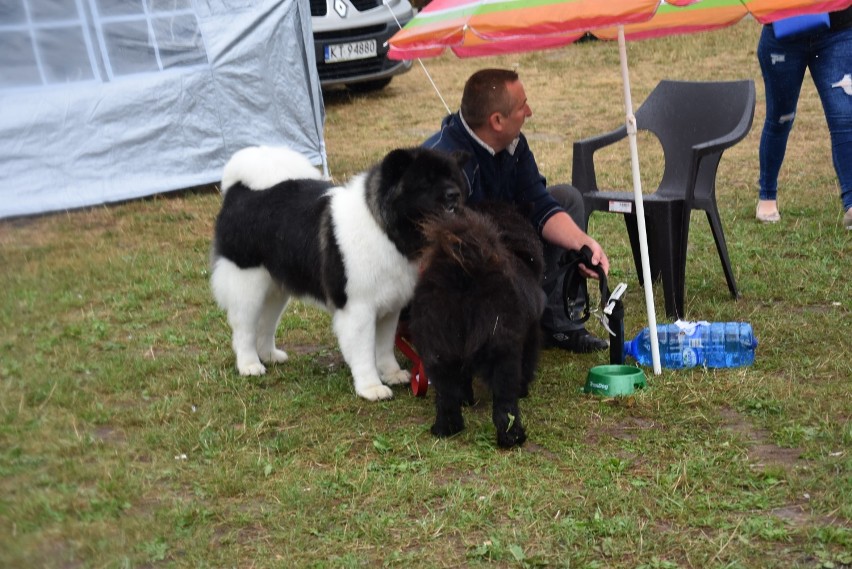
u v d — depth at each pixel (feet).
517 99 14.48
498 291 12.14
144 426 13.58
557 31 11.96
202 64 27.12
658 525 10.73
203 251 22.53
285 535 10.64
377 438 13.07
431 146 15.05
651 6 11.62
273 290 15.90
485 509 11.03
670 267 17.52
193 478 12.05
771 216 23.53
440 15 13.37
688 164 19.01
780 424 13.04
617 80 44.55
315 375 15.93
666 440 12.72
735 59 47.03
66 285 12.20
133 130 25.44
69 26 23.30
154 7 25.77
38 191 14.06
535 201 15.53
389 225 13.76
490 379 12.43
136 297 19.36
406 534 10.63
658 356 15.06
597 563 9.98
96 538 9.73
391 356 15.55
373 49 39.81
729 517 10.79
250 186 15.51
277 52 28.68
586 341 16.55
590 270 15.28
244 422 13.82
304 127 29.43
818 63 21.27
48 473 10.15
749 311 17.84
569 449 12.55
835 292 18.57
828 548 10.07
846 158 21.72
